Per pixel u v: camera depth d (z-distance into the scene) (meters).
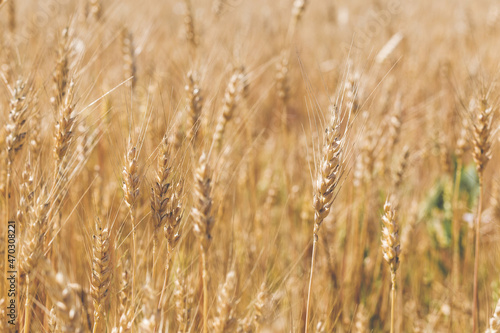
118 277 1.16
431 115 1.73
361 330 1.26
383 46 2.03
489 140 1.17
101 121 1.30
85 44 1.28
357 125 1.33
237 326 1.15
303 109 2.09
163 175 1.08
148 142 1.26
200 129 1.26
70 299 0.96
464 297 1.38
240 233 1.37
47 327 1.15
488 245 1.53
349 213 1.39
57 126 1.11
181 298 1.12
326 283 1.34
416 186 1.65
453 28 2.94
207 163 1.06
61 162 1.12
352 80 1.26
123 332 1.06
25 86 1.14
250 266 1.32
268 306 1.21
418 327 1.32
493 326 1.09
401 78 1.82
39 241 1.06
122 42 1.42
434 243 1.59
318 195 1.08
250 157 1.43
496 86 1.22
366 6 3.35
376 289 1.40
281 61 1.46
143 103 1.36
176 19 2.48
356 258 1.40
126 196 1.08
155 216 1.08
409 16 3.00
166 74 1.44
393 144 1.37
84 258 1.27
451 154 1.54
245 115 1.43
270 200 1.44
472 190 1.59
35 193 1.10
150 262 1.22
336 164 1.07
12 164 1.12
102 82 1.39
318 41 2.71
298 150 1.58
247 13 2.62
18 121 1.11
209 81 1.35
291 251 1.45
